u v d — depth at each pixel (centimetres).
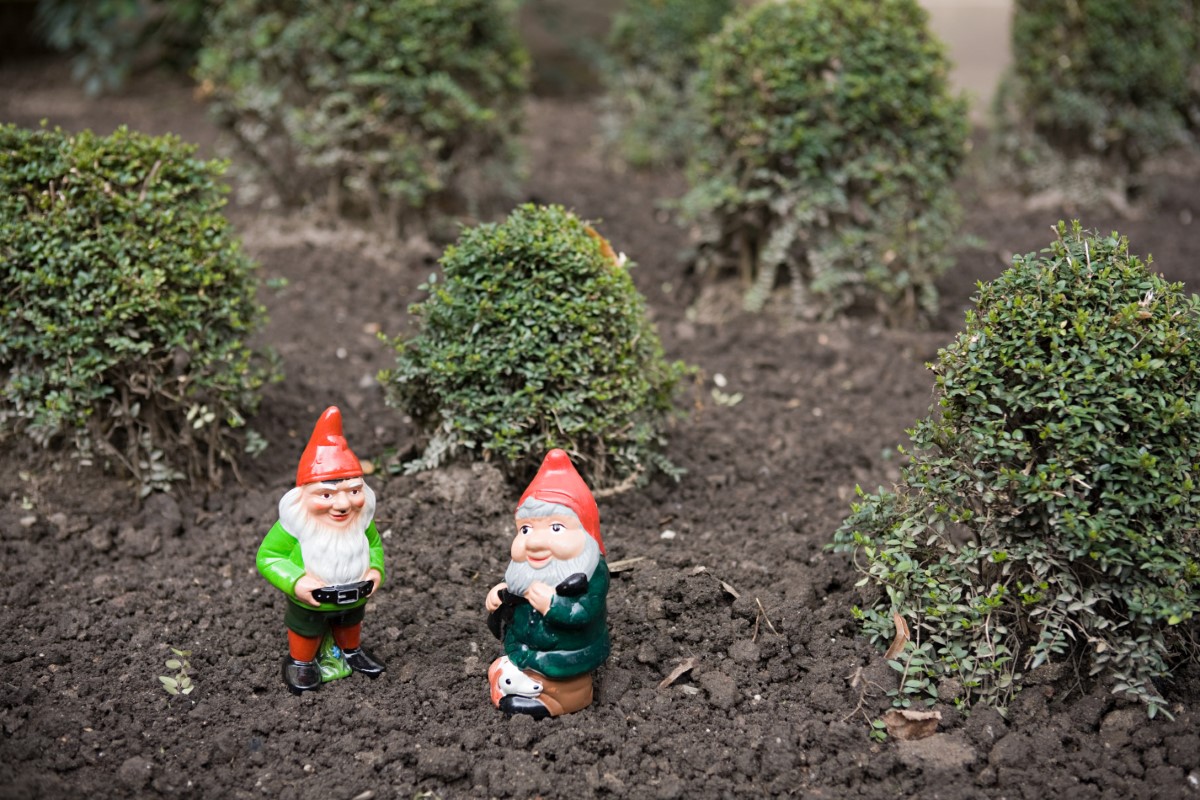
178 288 261
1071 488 221
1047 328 225
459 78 349
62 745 221
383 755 220
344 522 223
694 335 329
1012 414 226
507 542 257
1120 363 221
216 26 361
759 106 319
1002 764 219
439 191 356
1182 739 220
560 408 254
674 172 470
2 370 261
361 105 340
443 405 261
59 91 545
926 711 225
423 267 350
